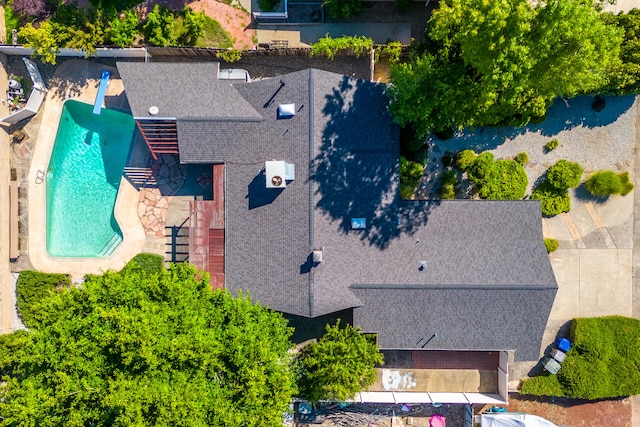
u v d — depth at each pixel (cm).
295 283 3103
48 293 3494
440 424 3478
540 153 3441
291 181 3091
